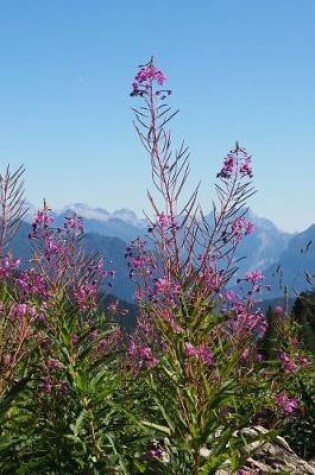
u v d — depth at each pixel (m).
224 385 2.28
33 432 2.43
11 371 2.30
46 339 2.47
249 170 2.34
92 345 2.48
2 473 2.29
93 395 2.40
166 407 2.31
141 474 2.39
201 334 2.28
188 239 2.30
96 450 2.39
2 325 2.34
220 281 2.29
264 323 2.57
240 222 2.30
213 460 2.28
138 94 2.31
